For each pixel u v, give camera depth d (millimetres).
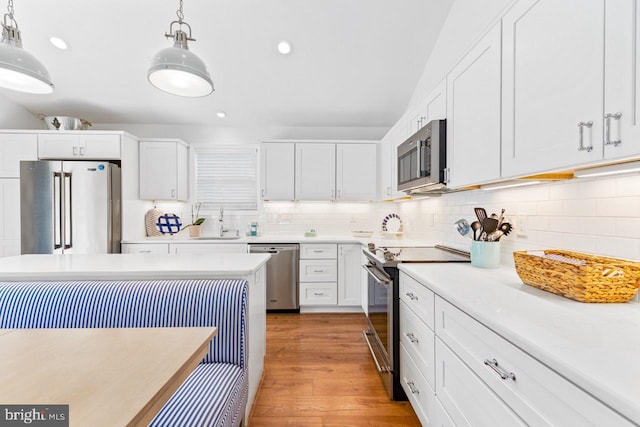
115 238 3143
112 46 2740
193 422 992
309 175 3656
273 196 3646
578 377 578
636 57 726
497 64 1284
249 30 2631
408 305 1661
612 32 783
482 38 1396
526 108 1118
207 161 3955
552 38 990
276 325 3027
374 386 1953
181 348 857
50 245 2955
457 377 1116
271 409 1724
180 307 1422
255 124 3922
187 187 3900
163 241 3279
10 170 3127
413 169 2148
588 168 1069
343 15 2508
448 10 2469
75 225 2988
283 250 3371
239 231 3939
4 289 1416
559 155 965
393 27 2607
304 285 3398
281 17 2523
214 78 3123
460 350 1094
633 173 1021
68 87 3203
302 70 3039
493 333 886
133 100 3422
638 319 870
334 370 2145
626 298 1031
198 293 1447
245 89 3281
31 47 2725
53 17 2494
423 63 2957
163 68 1465
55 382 682
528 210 1570
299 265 3402
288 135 3965
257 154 3959
